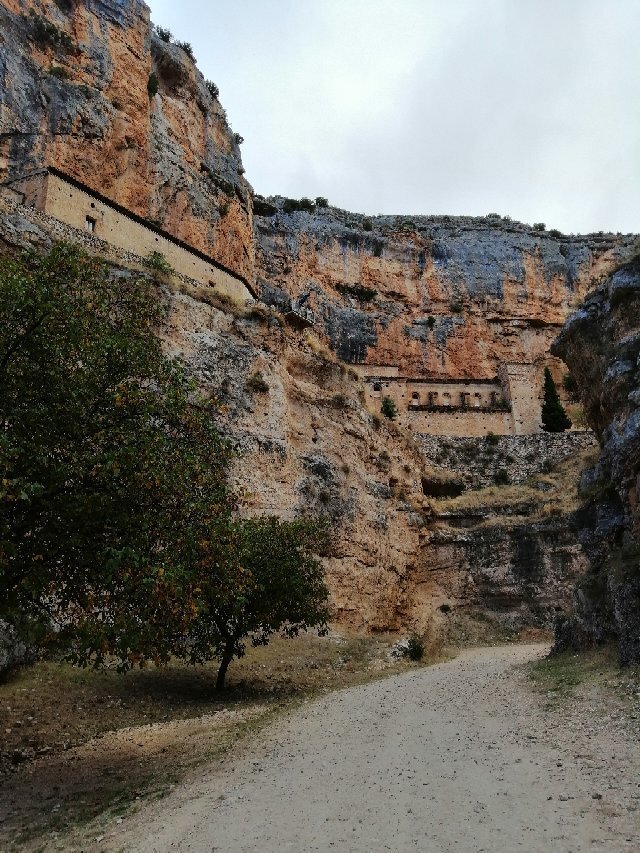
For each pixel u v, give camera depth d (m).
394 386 65.44
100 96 47.25
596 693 13.51
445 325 77.25
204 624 18.44
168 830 7.41
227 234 57.94
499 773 8.42
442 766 9.10
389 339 74.31
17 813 9.21
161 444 12.05
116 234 31.69
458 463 51.38
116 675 18.34
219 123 65.19
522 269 82.38
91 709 15.98
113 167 47.16
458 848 5.90
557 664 19.08
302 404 34.47
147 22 55.28
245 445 29.31
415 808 7.22
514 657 25.42
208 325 30.72
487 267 81.81
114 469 10.71
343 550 32.19
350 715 14.50
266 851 6.32
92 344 12.22
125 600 10.70
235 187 62.16
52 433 11.34
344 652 26.09
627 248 85.56
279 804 7.88
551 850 5.65
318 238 76.56
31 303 11.38
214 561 12.17
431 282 80.25
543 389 69.94
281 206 79.31
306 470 32.41
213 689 19.44
